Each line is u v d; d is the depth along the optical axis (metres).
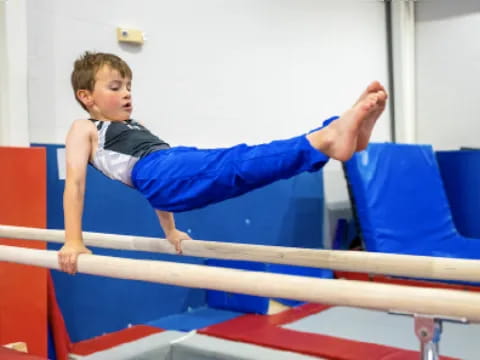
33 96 2.28
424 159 3.69
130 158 1.44
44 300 2.08
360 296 0.99
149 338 2.26
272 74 3.47
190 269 1.20
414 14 4.43
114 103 1.55
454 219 3.93
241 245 1.55
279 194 3.41
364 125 1.14
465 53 4.20
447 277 1.24
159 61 2.78
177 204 1.33
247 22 3.29
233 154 1.23
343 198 4.00
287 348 2.20
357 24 4.14
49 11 2.33
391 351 2.11
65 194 1.42
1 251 1.54
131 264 1.27
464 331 2.56
